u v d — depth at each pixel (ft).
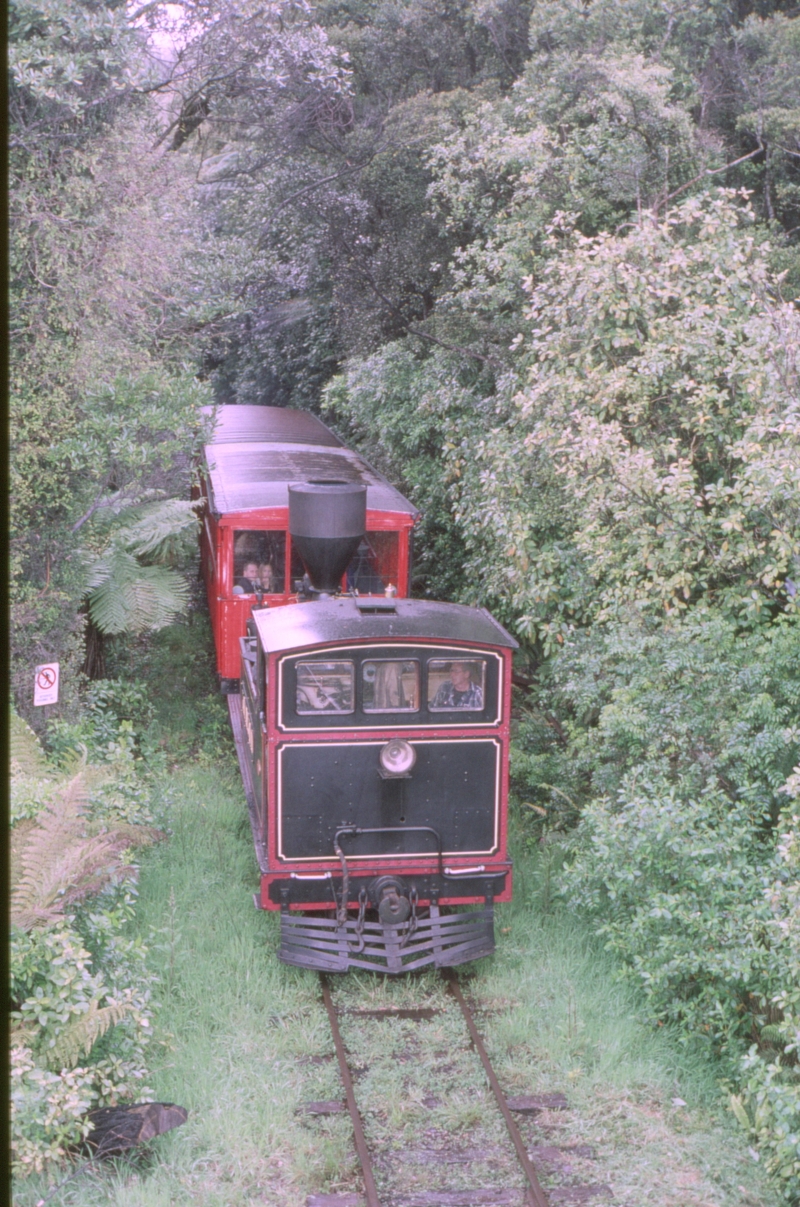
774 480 25.76
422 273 62.59
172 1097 22.11
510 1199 19.74
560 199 44.37
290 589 42.29
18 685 33.19
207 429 39.50
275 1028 24.98
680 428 34.32
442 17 80.64
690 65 62.23
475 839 27.91
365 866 27.43
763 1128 19.99
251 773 33.45
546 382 33.37
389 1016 25.85
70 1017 20.65
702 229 33.04
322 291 76.07
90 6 37.32
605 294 32.55
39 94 31.04
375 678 27.09
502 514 35.96
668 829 24.20
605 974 27.40
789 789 21.53
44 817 22.61
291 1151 20.89
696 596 33.55
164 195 38.22
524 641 42.16
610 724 28.48
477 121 51.19
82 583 36.40
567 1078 23.26
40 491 32.71
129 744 38.32
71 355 34.01
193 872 31.91
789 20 65.00
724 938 22.77
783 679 27.91
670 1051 24.30
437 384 47.57
